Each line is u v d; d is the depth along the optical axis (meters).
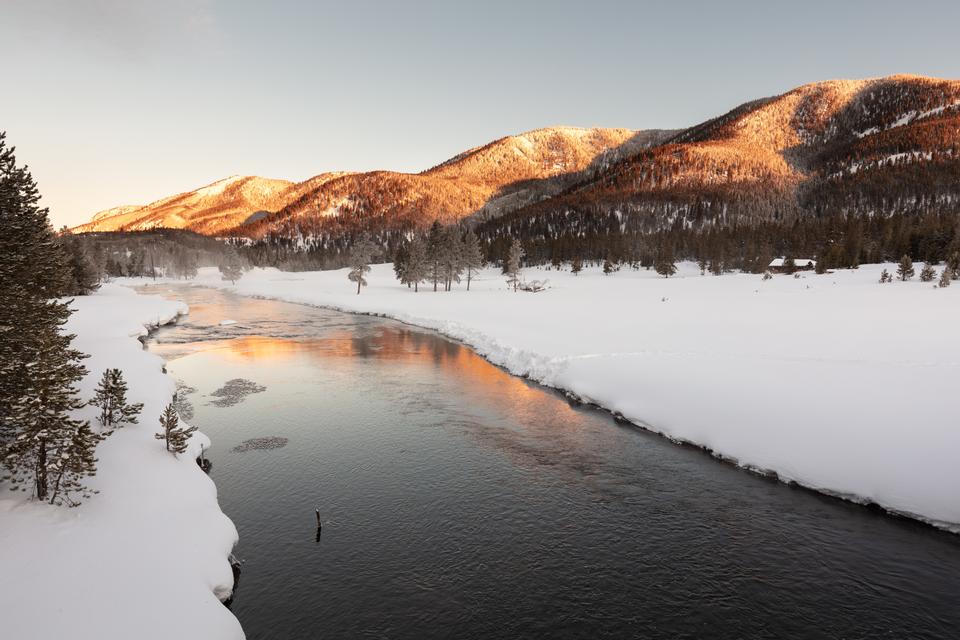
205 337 48.16
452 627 10.80
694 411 22.34
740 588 12.12
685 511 15.76
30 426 12.09
